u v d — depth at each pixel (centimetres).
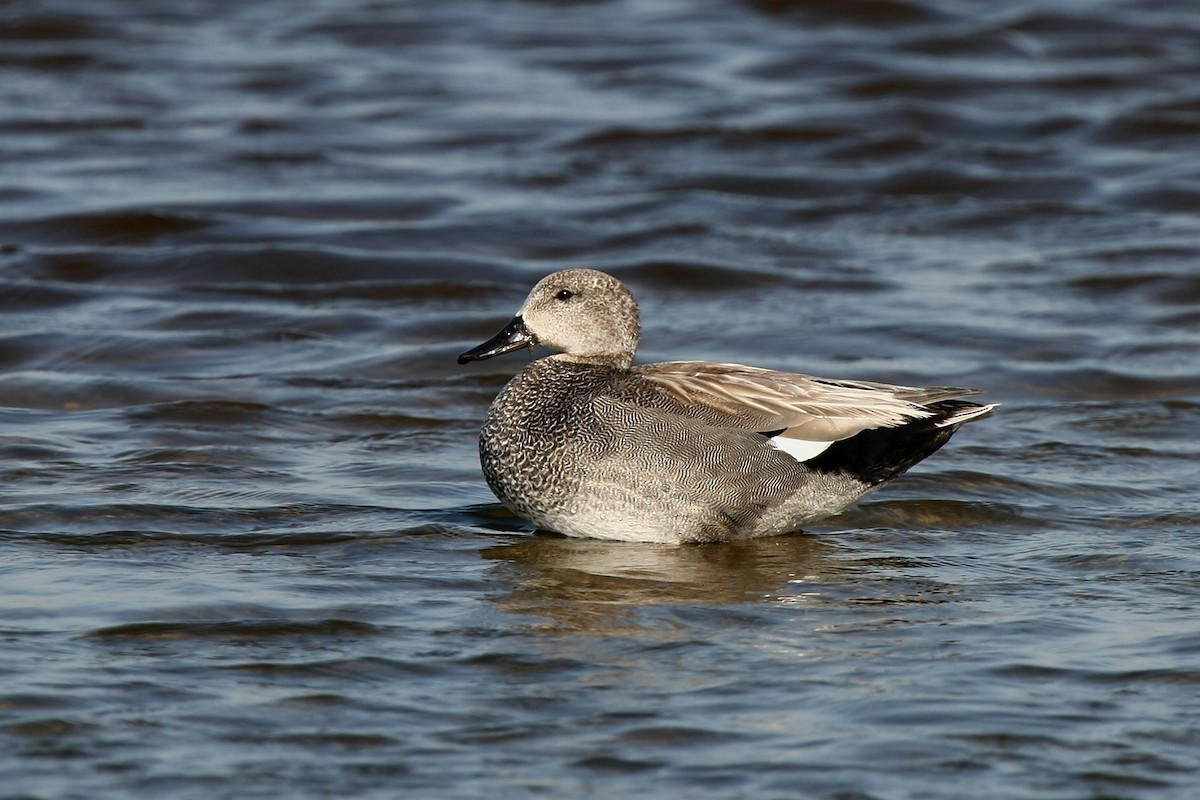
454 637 1020
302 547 1205
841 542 1250
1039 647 1007
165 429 1507
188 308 1914
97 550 1180
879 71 3083
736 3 3519
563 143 2698
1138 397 1684
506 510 1316
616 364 1294
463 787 819
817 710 909
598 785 822
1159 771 840
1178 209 2411
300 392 1642
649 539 1226
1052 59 3200
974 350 1820
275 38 3334
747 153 2675
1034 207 2398
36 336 1791
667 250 2214
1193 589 1122
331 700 918
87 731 873
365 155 2631
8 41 3225
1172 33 3350
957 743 867
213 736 871
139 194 2373
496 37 3359
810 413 1223
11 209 2277
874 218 2377
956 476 1390
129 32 3322
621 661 982
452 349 1791
